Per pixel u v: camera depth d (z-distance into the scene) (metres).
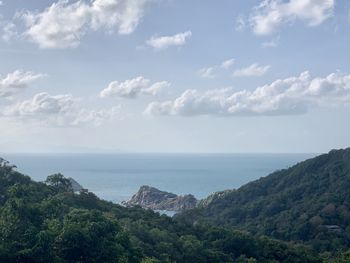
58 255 71.62
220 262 99.50
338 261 108.06
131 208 124.69
